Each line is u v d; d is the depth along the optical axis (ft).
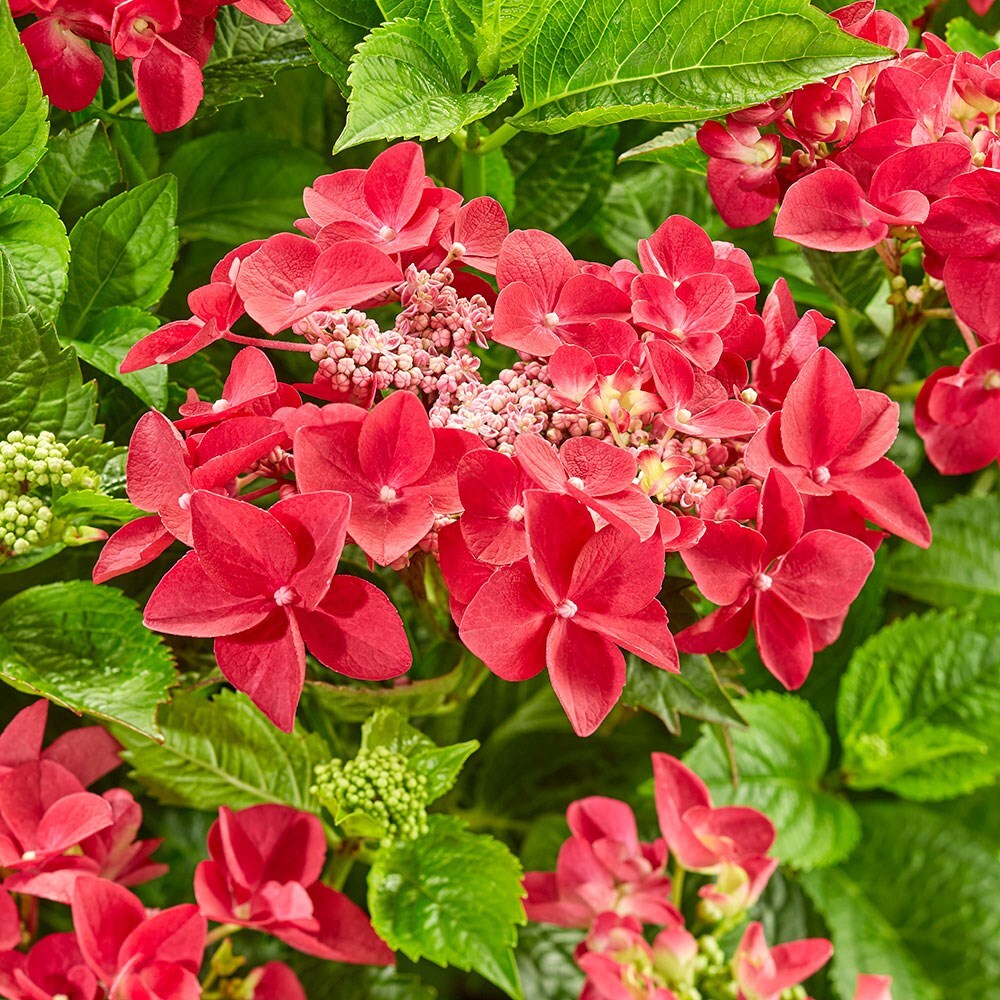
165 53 1.79
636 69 1.77
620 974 1.78
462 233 1.72
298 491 1.60
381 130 1.69
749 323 1.70
